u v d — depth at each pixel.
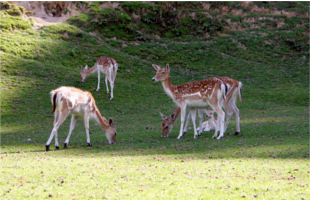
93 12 40.28
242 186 5.90
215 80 12.72
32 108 20.64
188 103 13.23
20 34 32.03
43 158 8.82
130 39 38.66
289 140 11.34
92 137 13.95
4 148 11.06
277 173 6.83
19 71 25.91
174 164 7.78
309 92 27.25
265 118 18.39
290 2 50.81
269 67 35.91
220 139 12.30
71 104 10.84
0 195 5.39
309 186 5.88
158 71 13.70
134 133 15.02
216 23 44.31
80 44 33.78
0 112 19.52
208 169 7.21
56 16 41.03
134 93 25.91
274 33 43.50
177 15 45.12
